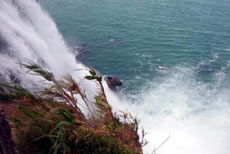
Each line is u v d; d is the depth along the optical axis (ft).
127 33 143.74
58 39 89.10
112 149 14.60
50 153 13.08
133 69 103.86
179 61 112.47
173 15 184.65
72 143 13.61
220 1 238.48
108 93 81.71
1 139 10.50
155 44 130.52
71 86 15.78
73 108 15.44
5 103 18.15
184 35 145.48
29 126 13.43
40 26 74.49
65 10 178.81
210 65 109.09
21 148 12.91
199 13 193.98
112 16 173.27
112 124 16.14
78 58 106.01
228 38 143.43
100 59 110.42
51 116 14.01
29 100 14.46
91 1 209.97
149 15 181.47
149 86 90.99
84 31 141.69
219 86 91.76
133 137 18.01
